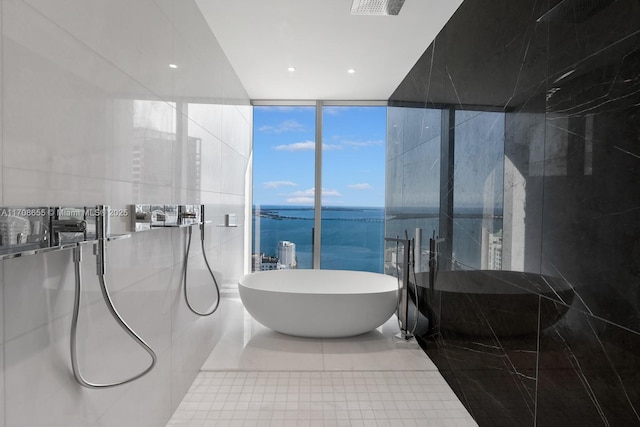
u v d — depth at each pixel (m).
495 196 2.14
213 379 2.78
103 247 1.38
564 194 1.55
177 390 2.40
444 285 2.90
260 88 4.51
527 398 1.82
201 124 2.80
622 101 1.25
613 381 1.30
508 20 2.01
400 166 4.28
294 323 3.44
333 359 3.12
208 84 2.97
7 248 1.01
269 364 3.00
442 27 3.00
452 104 2.81
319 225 5.05
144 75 1.86
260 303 3.47
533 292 1.77
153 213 1.93
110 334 1.59
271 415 2.33
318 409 2.41
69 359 1.32
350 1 2.64
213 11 2.76
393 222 4.55
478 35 2.38
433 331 3.12
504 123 2.05
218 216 3.33
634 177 1.20
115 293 1.64
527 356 1.82
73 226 1.24
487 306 2.22
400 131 4.28
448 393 2.67
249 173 4.99
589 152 1.40
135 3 1.75
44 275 1.19
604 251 1.33
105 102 1.52
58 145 1.24
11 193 1.04
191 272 2.66
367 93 4.68
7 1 1.02
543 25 1.70
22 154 1.08
